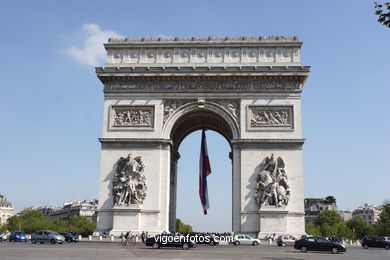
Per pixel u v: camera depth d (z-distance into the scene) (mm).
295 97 101875
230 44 105375
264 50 105000
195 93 103438
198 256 61500
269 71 101938
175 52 106062
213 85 103562
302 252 79000
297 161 98812
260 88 102750
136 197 97875
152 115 103188
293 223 95438
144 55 106375
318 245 81188
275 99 102125
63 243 99125
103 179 100062
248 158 99562
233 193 98938
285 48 104875
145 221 97500
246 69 102125
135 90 104250
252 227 96312
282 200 95875
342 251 81000
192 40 106500
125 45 106812
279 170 97688
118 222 96562
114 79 104312
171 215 114812
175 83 104125
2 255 59188
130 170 98938
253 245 93188
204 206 113625
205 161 116125
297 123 100562
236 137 101312
